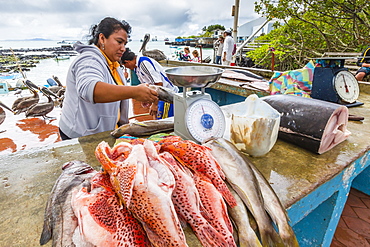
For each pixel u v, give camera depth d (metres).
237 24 9.45
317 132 1.53
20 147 4.15
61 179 1.14
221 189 1.07
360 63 4.24
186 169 1.09
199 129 1.44
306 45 7.88
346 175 1.50
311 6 6.12
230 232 0.93
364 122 2.18
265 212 1.03
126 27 2.21
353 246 2.08
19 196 1.13
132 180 0.83
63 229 0.86
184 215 0.94
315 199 1.29
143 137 1.85
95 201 0.92
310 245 1.85
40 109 5.59
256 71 5.12
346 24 6.74
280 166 1.43
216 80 1.45
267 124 1.39
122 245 0.79
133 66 3.21
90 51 2.02
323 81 2.52
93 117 2.21
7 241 0.87
